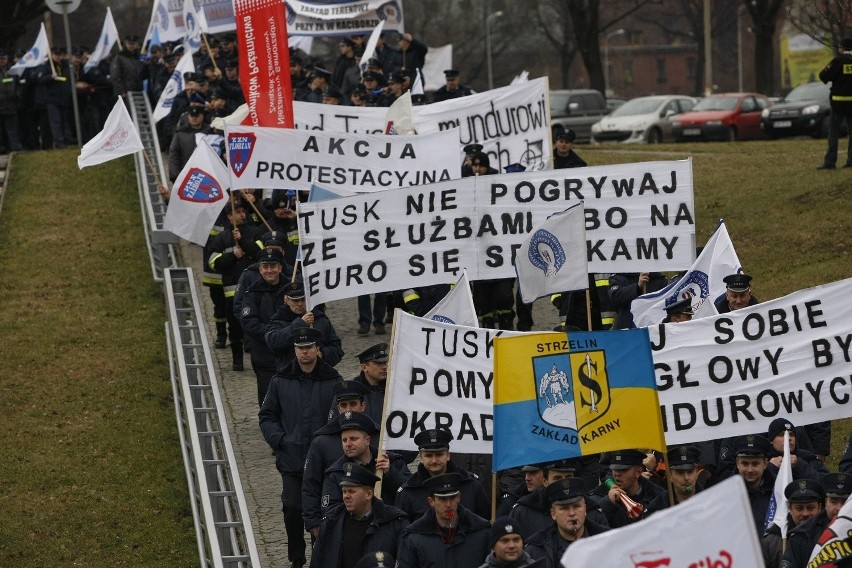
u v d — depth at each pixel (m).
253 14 33.47
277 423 22.44
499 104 34.31
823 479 17.41
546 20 153.25
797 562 17.00
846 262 36.03
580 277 21.38
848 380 20.56
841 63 43.75
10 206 47.75
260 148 31.00
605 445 17.58
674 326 20.59
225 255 32.28
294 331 22.36
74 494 27.30
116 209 47.16
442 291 30.33
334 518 18.62
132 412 31.31
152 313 37.75
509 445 17.53
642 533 12.20
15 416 31.14
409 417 19.98
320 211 25.22
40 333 36.31
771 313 20.58
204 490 21.27
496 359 17.61
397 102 33.69
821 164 46.53
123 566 24.42
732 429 20.52
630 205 25.48
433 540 17.52
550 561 16.72
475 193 25.45
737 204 42.84
